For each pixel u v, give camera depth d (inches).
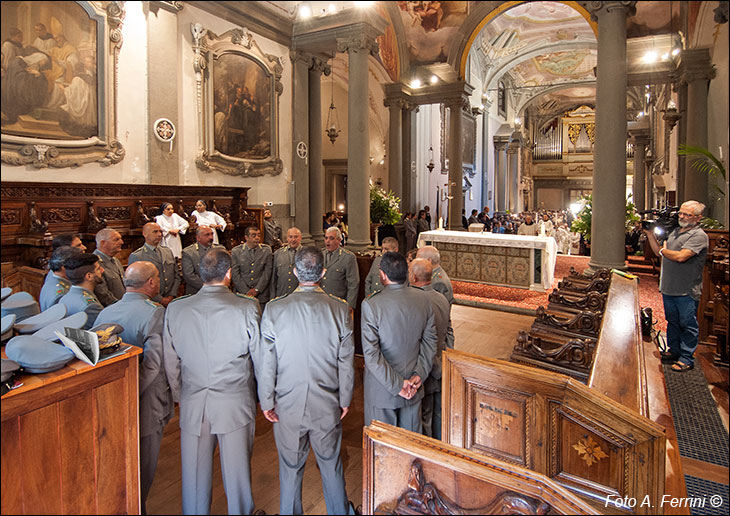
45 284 93.7
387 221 426.6
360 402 128.8
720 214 153.5
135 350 74.3
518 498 60.3
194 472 78.4
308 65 295.0
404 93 460.8
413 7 249.3
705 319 181.0
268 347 80.9
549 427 80.9
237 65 248.5
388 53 290.7
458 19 297.6
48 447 63.0
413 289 96.0
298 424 79.4
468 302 270.5
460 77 444.8
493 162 865.5
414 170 529.0
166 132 215.9
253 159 268.7
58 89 151.0
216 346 79.9
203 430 79.1
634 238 386.0
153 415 86.7
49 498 63.4
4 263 94.7
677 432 107.0
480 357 89.1
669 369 152.9
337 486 81.2
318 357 80.3
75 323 79.1
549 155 1253.1
